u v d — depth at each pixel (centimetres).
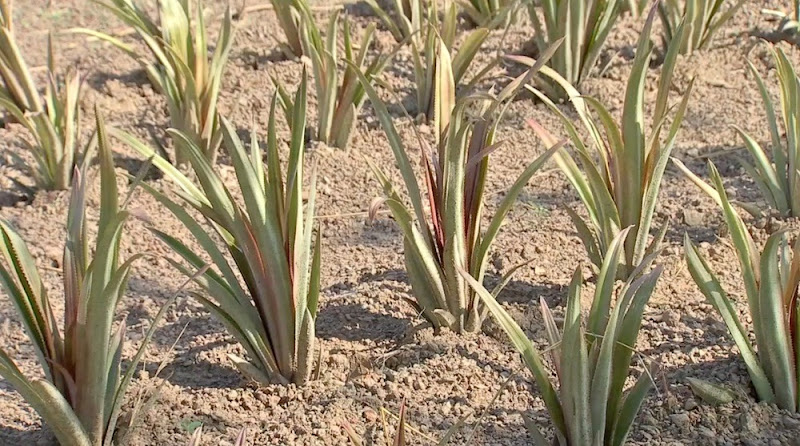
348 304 295
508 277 270
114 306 214
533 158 383
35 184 386
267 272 238
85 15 527
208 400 250
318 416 241
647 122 395
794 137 309
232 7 532
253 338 248
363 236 342
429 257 261
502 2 480
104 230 201
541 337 272
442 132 261
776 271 218
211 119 379
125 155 401
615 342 208
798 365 228
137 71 471
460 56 406
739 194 342
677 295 286
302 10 404
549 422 236
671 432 229
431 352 265
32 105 428
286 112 366
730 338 263
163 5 373
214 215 236
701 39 445
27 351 284
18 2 535
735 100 409
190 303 304
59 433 218
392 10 509
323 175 380
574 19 404
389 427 237
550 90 418
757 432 226
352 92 391
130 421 236
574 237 325
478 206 260
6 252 219
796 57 432
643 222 283
